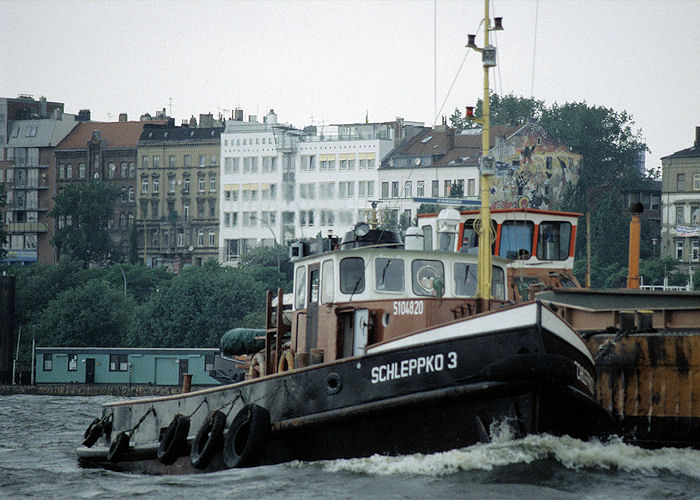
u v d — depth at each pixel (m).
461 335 76.31
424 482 77.31
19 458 117.75
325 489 77.25
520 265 124.75
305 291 92.88
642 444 93.12
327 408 82.00
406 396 78.00
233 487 80.56
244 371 123.50
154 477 95.56
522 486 76.00
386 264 86.81
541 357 74.19
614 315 95.69
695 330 92.81
